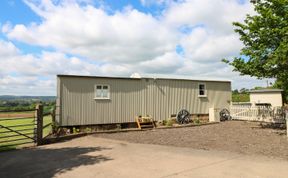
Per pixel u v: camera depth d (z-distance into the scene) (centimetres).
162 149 892
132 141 1088
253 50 1291
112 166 670
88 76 1431
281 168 612
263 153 793
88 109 1429
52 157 809
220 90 1994
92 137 1231
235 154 785
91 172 621
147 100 1638
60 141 1144
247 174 567
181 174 579
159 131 1405
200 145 961
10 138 1279
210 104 1928
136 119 1564
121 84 1546
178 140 1088
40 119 1088
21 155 854
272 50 1245
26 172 641
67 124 1361
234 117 1958
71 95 1382
